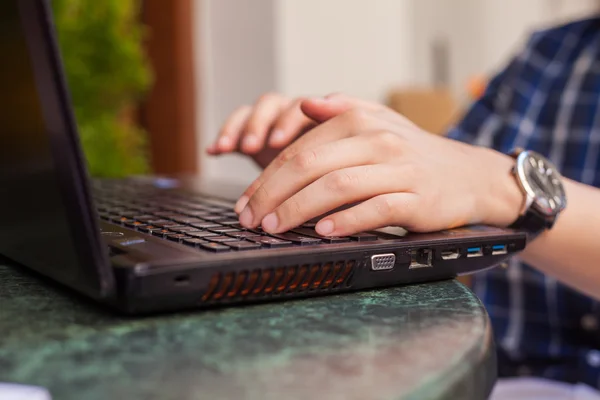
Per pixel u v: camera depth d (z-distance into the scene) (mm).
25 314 385
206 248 420
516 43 3934
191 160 2461
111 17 1546
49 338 341
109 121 1603
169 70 2406
